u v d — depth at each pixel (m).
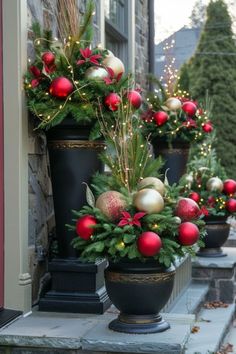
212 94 15.51
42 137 4.72
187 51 23.44
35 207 4.60
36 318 4.27
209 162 6.76
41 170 4.71
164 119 5.90
